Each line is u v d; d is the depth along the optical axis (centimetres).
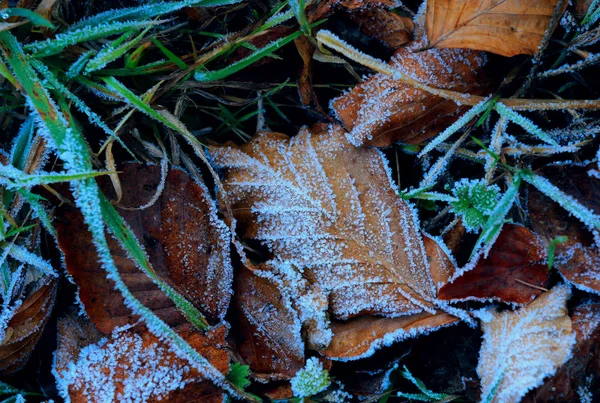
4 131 53
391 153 54
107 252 50
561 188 52
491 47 51
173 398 51
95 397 51
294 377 52
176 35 53
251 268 52
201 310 52
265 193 53
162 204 52
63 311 52
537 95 54
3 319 51
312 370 52
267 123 54
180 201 52
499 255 52
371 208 52
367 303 52
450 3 51
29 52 51
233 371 52
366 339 52
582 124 53
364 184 52
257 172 53
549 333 51
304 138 53
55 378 52
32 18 49
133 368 51
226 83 53
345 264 52
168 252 52
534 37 51
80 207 51
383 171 52
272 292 52
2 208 51
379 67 52
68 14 53
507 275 52
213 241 52
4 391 52
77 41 51
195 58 52
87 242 51
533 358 51
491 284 52
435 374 53
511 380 51
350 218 52
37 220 52
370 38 53
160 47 52
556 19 51
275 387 52
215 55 52
